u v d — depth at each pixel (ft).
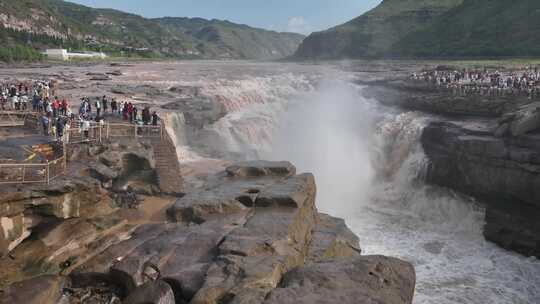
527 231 89.86
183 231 53.57
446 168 113.19
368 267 41.83
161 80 205.26
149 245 50.14
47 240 49.44
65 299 44.11
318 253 52.80
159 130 82.17
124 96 137.90
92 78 201.26
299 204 59.82
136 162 71.26
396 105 157.38
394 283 40.55
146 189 70.54
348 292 37.42
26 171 53.98
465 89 139.33
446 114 133.18
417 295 73.56
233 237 48.80
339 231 61.46
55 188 49.83
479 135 105.81
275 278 41.57
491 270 83.20
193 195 62.54
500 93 125.49
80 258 48.80
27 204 47.91
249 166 74.23
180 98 139.44
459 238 98.27
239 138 130.31
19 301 41.04
